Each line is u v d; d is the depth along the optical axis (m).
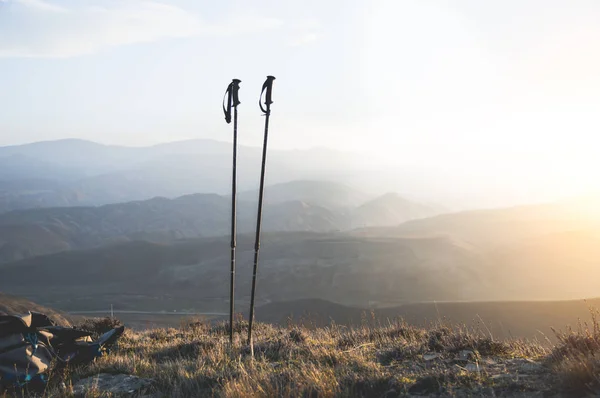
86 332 9.84
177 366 9.02
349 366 8.22
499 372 7.05
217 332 14.62
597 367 6.04
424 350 9.03
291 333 11.98
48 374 8.52
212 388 7.58
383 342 10.43
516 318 100.06
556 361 6.95
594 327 7.32
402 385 6.69
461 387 6.52
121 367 9.38
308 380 7.00
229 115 10.80
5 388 7.89
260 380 7.42
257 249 10.63
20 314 8.77
